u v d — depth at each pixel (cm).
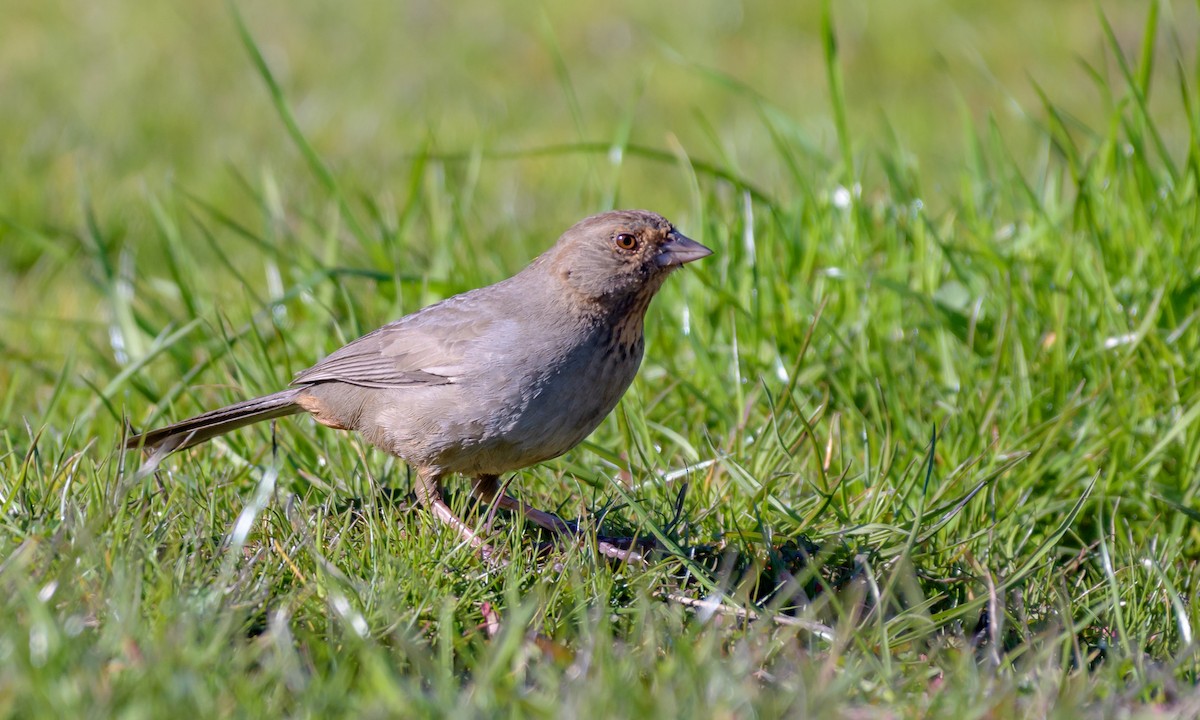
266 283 1513
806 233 1269
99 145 1941
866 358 1057
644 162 1931
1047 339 1080
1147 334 1040
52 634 589
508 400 895
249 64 2359
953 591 830
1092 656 739
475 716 577
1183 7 2389
